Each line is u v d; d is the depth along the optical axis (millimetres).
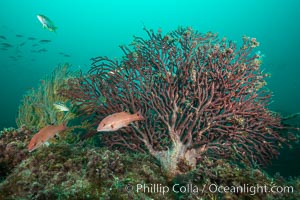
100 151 1744
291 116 2125
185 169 1861
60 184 1277
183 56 2281
